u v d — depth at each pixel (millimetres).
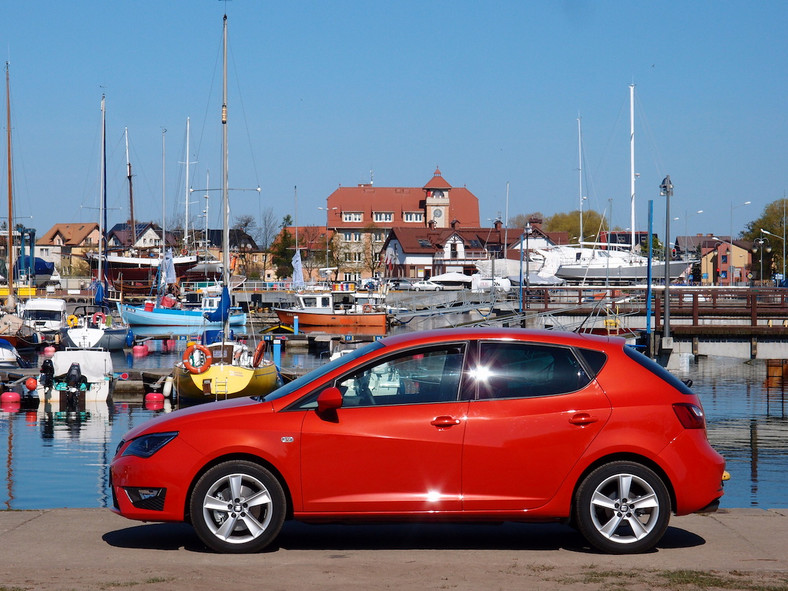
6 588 6102
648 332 33625
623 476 7309
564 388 7477
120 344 52875
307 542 7812
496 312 52938
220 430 7332
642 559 7117
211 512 7293
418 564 6930
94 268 93312
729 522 8383
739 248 134500
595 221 161250
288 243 133375
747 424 23703
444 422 7332
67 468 16844
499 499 7320
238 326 68188
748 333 33031
